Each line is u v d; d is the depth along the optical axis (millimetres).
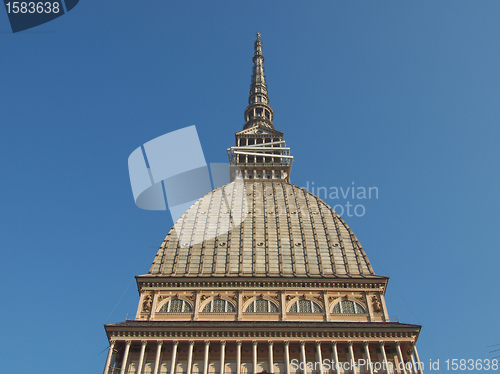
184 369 59281
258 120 117625
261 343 61031
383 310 66750
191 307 66438
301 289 68500
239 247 76250
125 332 60125
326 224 81062
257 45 143500
